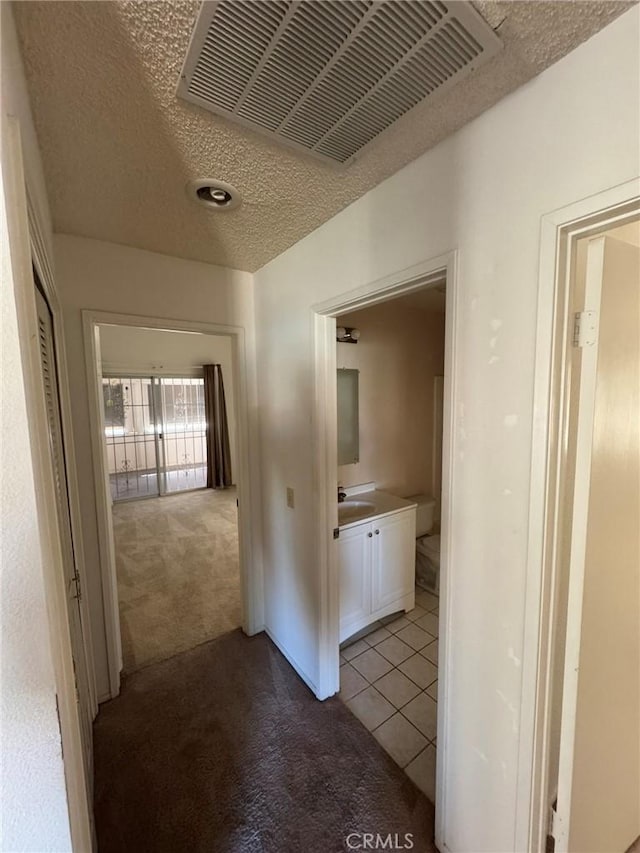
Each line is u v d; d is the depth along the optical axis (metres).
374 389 3.05
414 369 3.33
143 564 3.55
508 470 0.98
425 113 0.97
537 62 0.82
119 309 1.84
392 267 1.29
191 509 5.38
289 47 0.78
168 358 6.18
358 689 1.99
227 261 2.04
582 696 1.02
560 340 0.89
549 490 0.91
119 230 1.66
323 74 0.85
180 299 2.00
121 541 4.15
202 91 0.89
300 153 1.14
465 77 0.86
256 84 0.87
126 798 1.44
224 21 0.73
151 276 1.91
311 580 1.92
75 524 1.66
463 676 1.14
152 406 6.08
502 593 1.02
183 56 0.80
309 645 1.98
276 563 2.26
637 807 1.31
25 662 0.52
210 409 6.53
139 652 2.29
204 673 2.11
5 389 0.49
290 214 1.52
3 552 0.50
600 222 0.82
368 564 2.39
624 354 0.99
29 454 0.51
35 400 0.60
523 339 0.93
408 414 3.32
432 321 3.42
